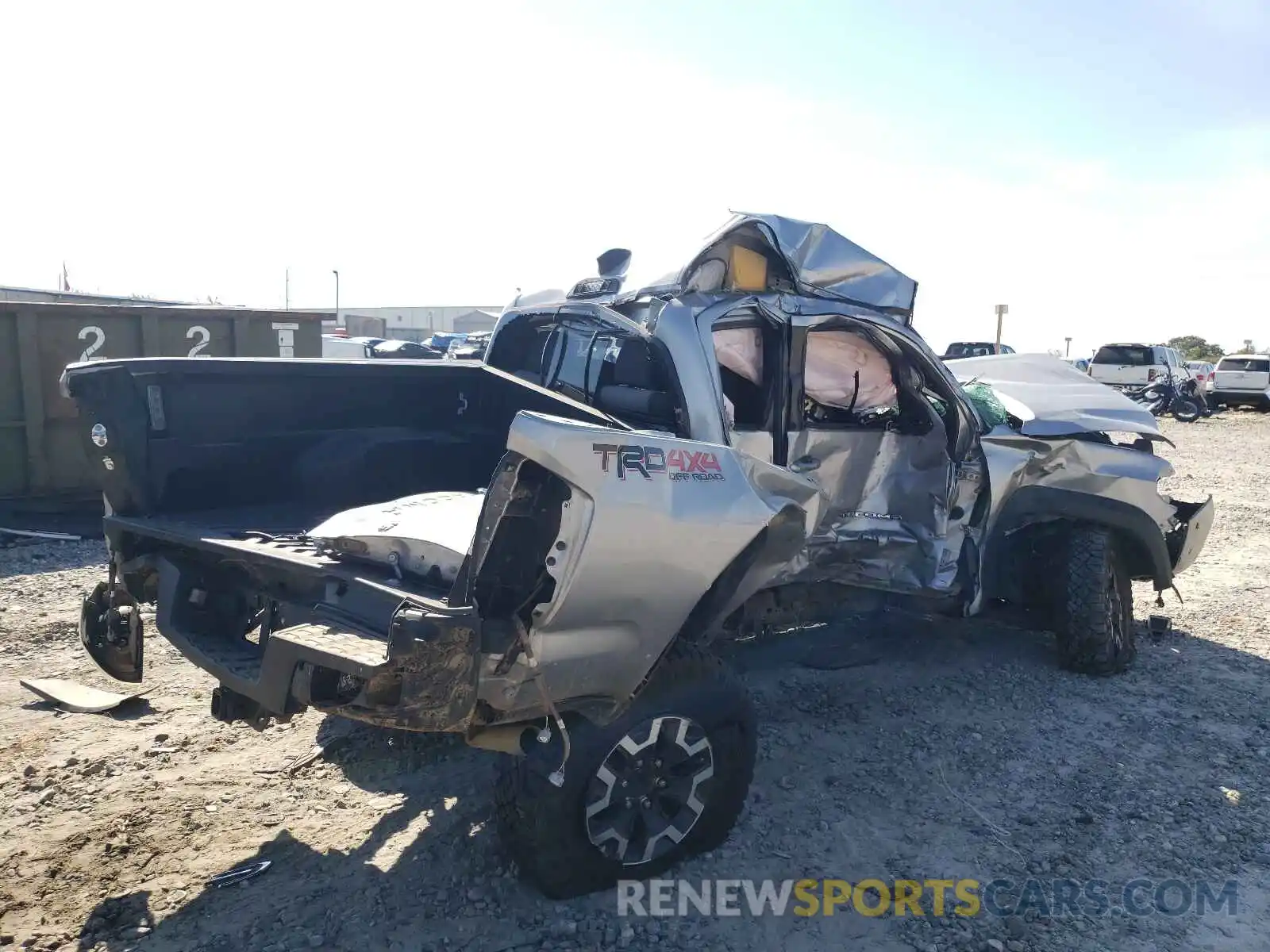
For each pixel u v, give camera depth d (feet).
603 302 14.99
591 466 9.70
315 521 12.64
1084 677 17.66
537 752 10.12
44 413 28.37
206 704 15.74
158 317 30.19
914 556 16.28
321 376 13.94
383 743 14.37
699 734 11.06
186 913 10.28
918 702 16.35
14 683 16.46
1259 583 24.77
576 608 9.78
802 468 15.11
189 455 13.05
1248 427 76.07
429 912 10.36
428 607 9.07
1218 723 15.61
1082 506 17.42
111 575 12.82
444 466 14.78
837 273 15.17
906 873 11.25
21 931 9.89
